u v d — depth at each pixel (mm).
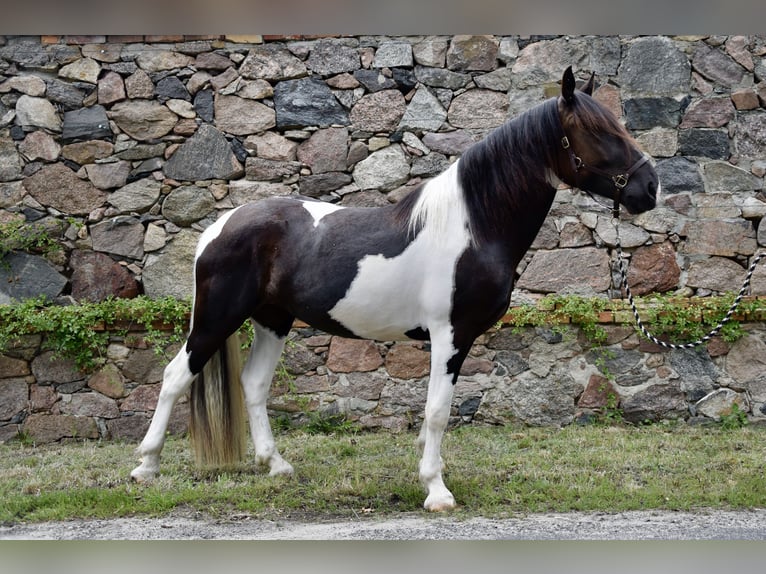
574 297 5094
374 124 5309
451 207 3297
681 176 5227
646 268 5195
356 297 3379
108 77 5277
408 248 3320
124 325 5027
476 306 3258
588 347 5102
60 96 5246
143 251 5242
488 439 4691
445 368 3281
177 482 3650
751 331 5062
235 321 3594
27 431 4941
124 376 5027
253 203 3727
